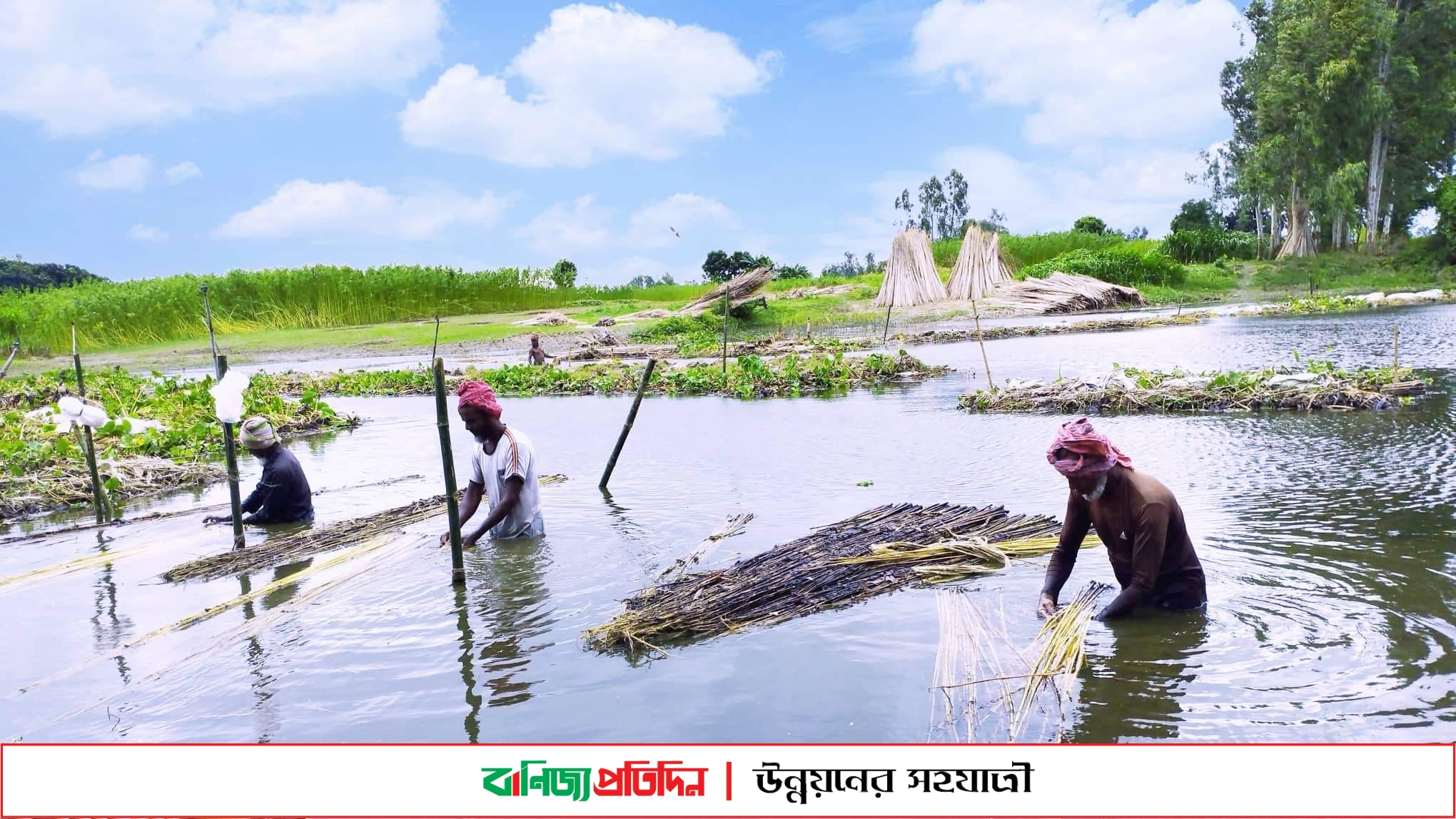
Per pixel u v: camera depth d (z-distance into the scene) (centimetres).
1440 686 406
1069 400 1266
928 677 435
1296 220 5469
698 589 541
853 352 2428
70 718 429
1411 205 5697
